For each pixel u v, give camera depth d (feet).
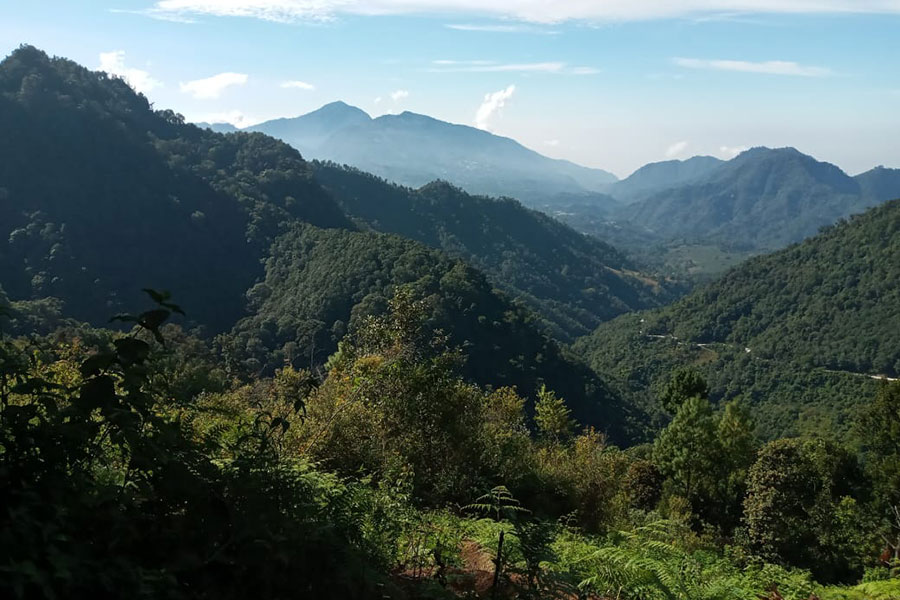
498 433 34.68
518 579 12.06
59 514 7.07
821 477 84.74
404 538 14.98
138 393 8.42
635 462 99.04
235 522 8.83
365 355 36.19
